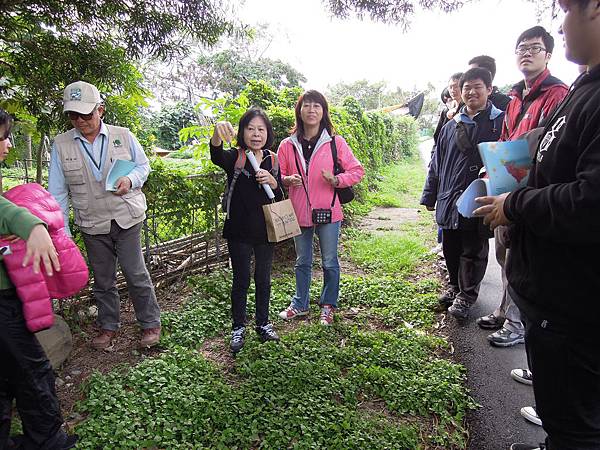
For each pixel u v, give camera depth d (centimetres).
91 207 316
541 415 177
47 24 343
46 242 188
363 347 350
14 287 205
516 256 177
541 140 169
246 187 330
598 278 148
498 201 173
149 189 407
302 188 378
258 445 246
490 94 391
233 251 336
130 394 275
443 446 251
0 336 201
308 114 362
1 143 212
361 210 868
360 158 949
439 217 402
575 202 137
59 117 348
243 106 571
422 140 3909
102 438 237
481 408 283
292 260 559
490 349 354
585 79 152
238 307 345
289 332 380
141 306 340
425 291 471
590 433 166
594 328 152
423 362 331
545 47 311
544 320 163
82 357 331
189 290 450
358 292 459
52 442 227
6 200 195
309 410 267
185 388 284
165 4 355
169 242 452
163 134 1931
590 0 140
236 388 292
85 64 350
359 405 284
